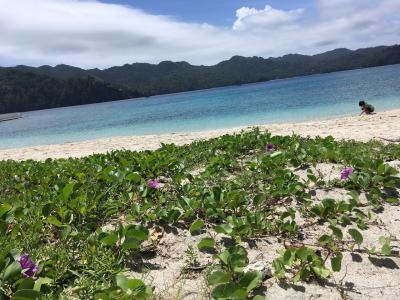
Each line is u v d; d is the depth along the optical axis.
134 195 1.58
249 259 1.06
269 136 2.69
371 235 1.18
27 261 0.89
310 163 1.98
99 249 1.04
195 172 2.08
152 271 1.02
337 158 1.97
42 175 2.12
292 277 0.93
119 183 1.69
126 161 2.09
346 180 1.62
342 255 1.03
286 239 1.17
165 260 1.08
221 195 1.43
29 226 1.23
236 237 1.15
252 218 1.23
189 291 0.90
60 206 1.37
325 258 0.99
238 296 0.78
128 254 1.06
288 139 2.56
